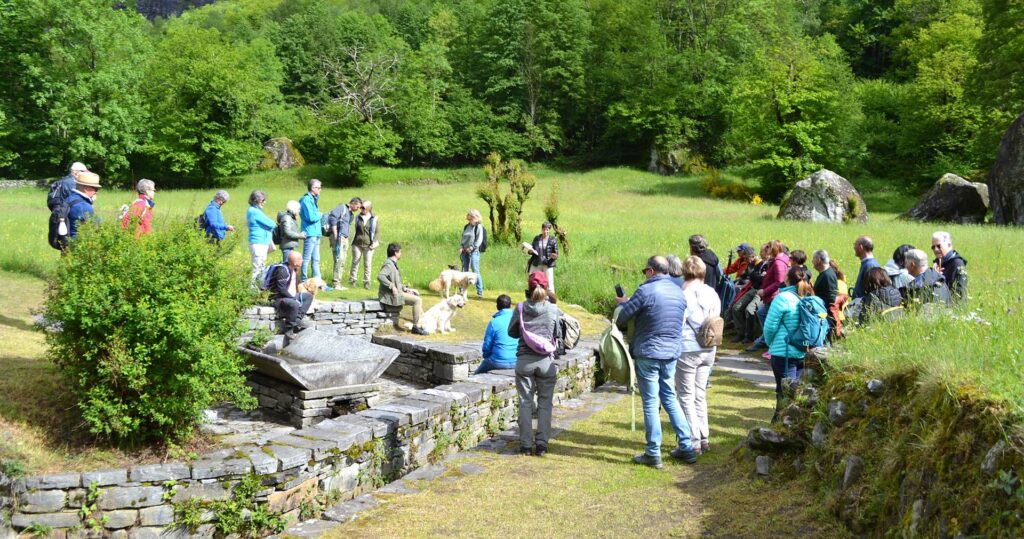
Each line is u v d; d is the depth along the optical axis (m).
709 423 7.70
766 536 4.60
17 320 9.23
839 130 53.62
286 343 9.31
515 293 16.27
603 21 81.19
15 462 5.27
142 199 9.22
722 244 21.69
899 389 4.75
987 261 15.93
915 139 55.91
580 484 5.82
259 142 63.94
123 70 52.47
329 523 5.13
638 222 31.06
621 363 7.25
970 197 30.45
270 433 7.25
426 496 5.61
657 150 66.06
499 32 79.56
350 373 7.95
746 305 13.18
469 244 15.41
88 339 5.95
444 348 9.79
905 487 4.13
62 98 50.84
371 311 11.69
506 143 75.00
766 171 53.12
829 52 59.50
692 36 75.06
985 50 42.03
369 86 65.06
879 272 7.90
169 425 6.26
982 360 4.40
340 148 59.81
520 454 6.75
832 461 4.95
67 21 50.31
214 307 6.39
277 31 91.81
